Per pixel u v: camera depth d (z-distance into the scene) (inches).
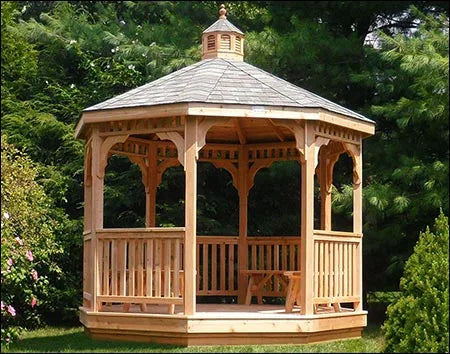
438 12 618.5
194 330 384.5
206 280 517.7
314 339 405.1
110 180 634.2
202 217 621.9
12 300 501.0
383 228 564.4
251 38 586.9
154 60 613.6
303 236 403.5
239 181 532.4
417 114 525.7
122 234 410.0
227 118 399.2
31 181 503.5
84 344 396.5
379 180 561.0
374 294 707.4
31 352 372.8
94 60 666.2
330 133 424.8
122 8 738.8
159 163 562.9
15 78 684.7
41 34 659.4
